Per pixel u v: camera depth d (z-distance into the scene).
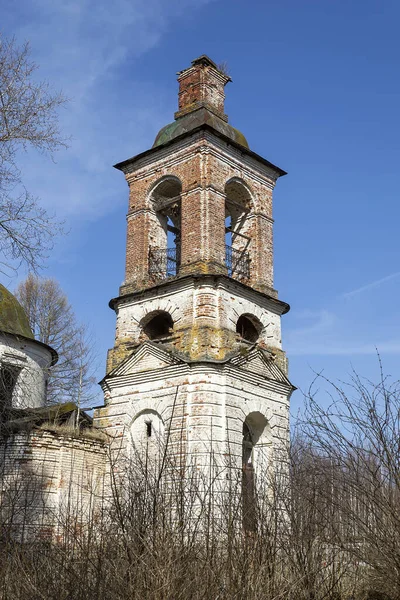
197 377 22.62
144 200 26.97
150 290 24.95
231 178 26.44
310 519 11.21
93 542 10.88
